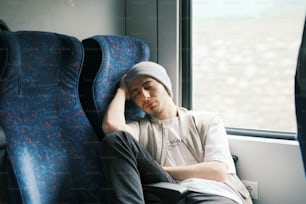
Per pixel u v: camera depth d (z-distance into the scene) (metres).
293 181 1.89
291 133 1.99
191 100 2.24
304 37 1.11
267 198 1.97
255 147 1.97
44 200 1.33
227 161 1.65
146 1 2.21
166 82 1.81
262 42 1.99
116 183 1.41
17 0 1.61
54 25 1.80
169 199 1.40
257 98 2.06
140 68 1.77
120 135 1.51
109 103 1.77
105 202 1.59
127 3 2.29
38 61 1.41
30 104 1.37
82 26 1.98
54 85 1.48
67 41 1.54
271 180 1.95
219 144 1.69
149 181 1.55
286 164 1.90
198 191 1.54
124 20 2.31
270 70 2.00
